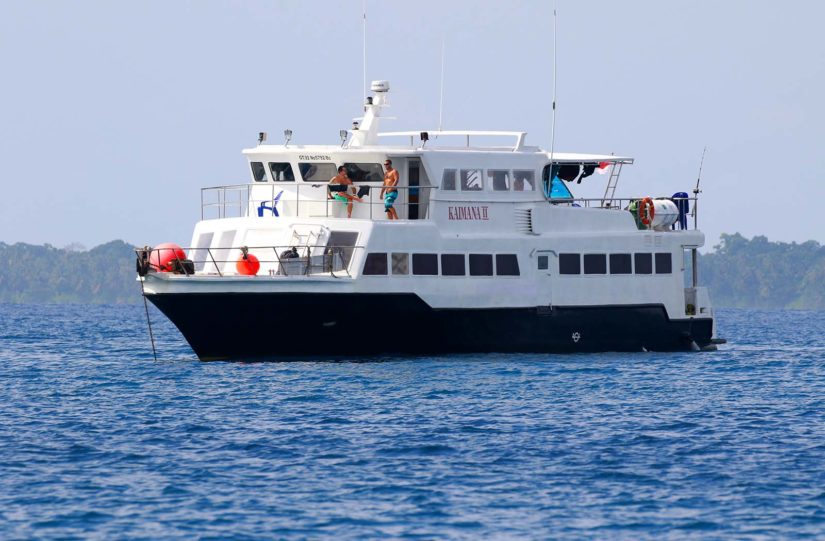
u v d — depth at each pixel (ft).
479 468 372.79
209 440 406.82
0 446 398.42
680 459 385.29
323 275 536.42
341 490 349.41
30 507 333.21
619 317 613.11
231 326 538.06
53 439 409.08
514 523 323.37
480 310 572.10
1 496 342.44
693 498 344.08
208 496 343.26
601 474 367.04
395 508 334.03
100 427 428.56
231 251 568.82
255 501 338.95
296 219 557.74
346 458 383.04
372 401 473.26
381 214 577.84
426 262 558.97
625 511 333.21
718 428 433.07
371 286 545.44
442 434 416.46
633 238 617.21
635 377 547.08
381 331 554.05
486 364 565.12
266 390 495.00
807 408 476.95
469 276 570.05
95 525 319.68
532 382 522.47
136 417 445.37
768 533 317.42
